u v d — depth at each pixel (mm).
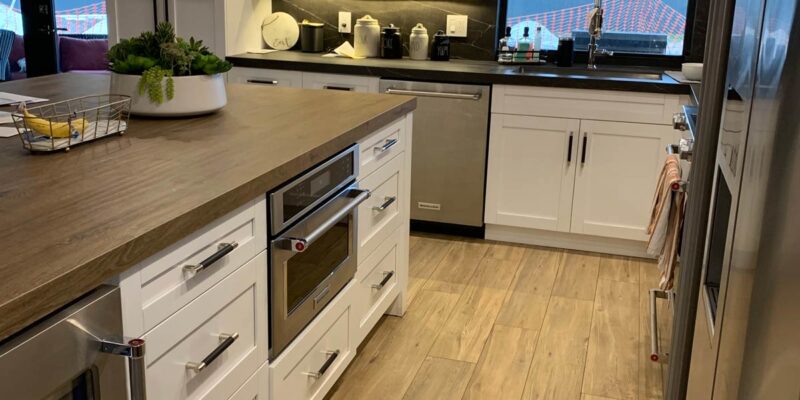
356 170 2486
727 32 1543
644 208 4000
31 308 1078
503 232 4305
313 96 2988
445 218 4320
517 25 4719
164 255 1458
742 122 1155
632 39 4582
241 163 1881
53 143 1914
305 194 2102
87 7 5930
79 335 1200
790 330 768
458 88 4086
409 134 3090
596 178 4023
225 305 1734
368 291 2793
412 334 3113
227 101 2811
